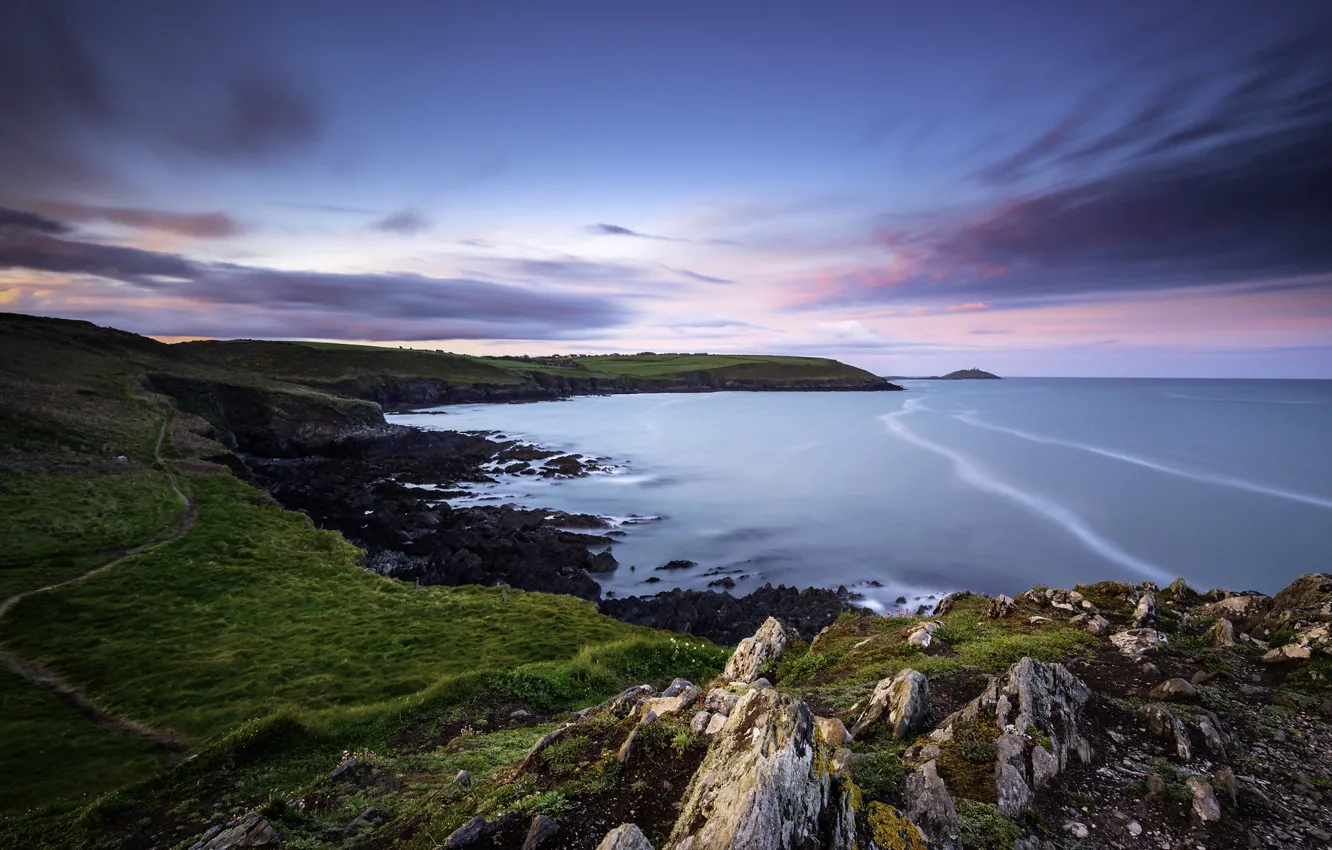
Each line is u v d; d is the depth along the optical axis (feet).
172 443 259.39
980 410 606.96
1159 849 29.19
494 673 80.79
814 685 56.75
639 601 149.89
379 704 76.23
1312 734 38.83
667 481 300.40
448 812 34.58
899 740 39.65
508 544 191.52
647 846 24.89
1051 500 226.38
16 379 300.40
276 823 38.50
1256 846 28.89
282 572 146.30
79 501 173.99
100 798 53.57
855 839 25.09
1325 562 150.41
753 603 148.46
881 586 159.94
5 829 51.60
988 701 39.83
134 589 126.31
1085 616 63.98
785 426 519.60
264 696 85.71
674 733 34.30
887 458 343.46
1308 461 273.75
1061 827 30.78
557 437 463.01
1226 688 45.65
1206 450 306.35
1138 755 36.70
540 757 36.24
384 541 198.18
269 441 373.61
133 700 83.35
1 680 86.94
